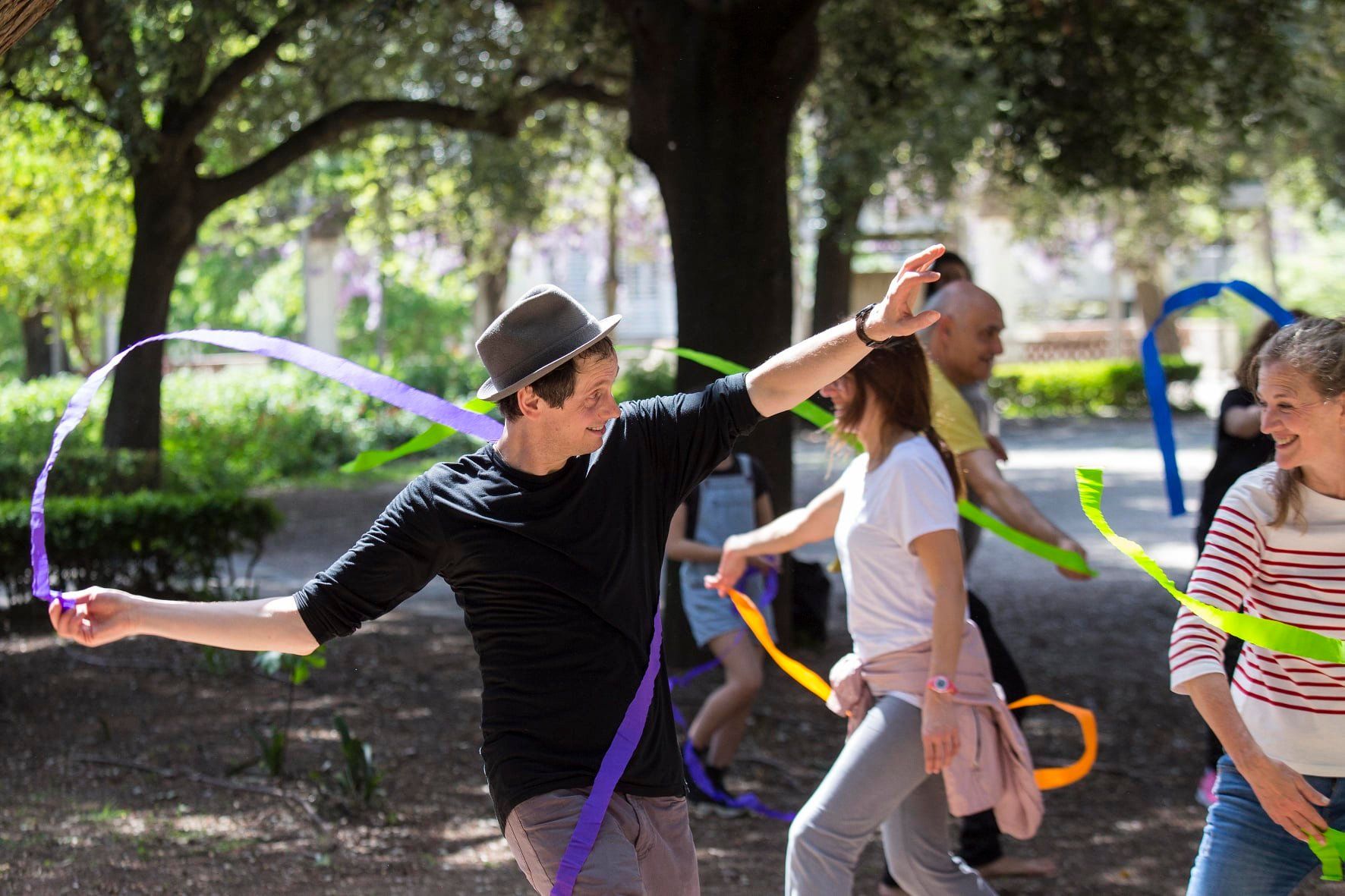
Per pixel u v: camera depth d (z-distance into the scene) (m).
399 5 8.41
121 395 12.66
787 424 7.33
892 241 21.91
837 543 3.50
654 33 7.14
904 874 3.50
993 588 10.86
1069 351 37.28
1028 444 22.53
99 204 15.35
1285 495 2.70
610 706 2.52
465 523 2.53
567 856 2.39
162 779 5.55
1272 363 2.69
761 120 7.04
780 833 5.07
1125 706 7.11
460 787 5.55
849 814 3.25
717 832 5.06
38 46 9.39
